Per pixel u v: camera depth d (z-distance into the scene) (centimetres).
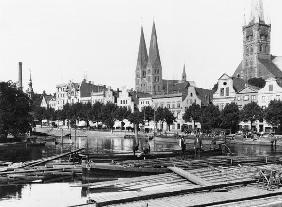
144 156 5531
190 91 13950
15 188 3706
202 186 3152
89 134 13312
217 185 3228
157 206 2605
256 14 17975
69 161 5428
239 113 10194
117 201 2694
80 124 17588
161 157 5688
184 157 5553
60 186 3797
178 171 3856
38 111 18288
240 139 9006
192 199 2803
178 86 17700
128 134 12075
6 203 3141
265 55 17888
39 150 7788
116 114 13725
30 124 10694
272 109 9250
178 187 3122
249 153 6869
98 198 2753
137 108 16075
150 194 2848
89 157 5441
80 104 15950
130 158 5459
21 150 7794
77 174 4438
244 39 18412
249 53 18112
